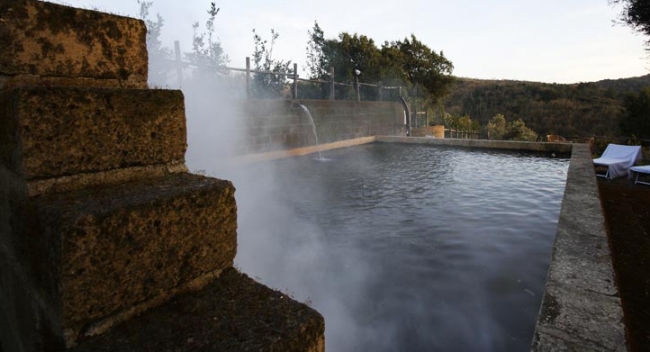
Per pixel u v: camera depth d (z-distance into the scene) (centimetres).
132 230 71
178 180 90
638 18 900
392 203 474
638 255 314
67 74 86
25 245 79
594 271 205
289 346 69
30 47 80
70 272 63
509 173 668
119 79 96
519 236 350
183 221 79
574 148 797
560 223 293
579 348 139
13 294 96
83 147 80
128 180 88
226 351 63
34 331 82
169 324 71
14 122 74
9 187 85
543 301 175
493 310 228
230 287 85
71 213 65
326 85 1390
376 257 308
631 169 672
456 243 335
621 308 167
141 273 73
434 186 570
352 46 1520
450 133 1831
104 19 91
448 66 1723
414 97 1656
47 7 82
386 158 886
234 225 91
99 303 67
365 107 1218
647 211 473
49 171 75
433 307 233
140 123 89
